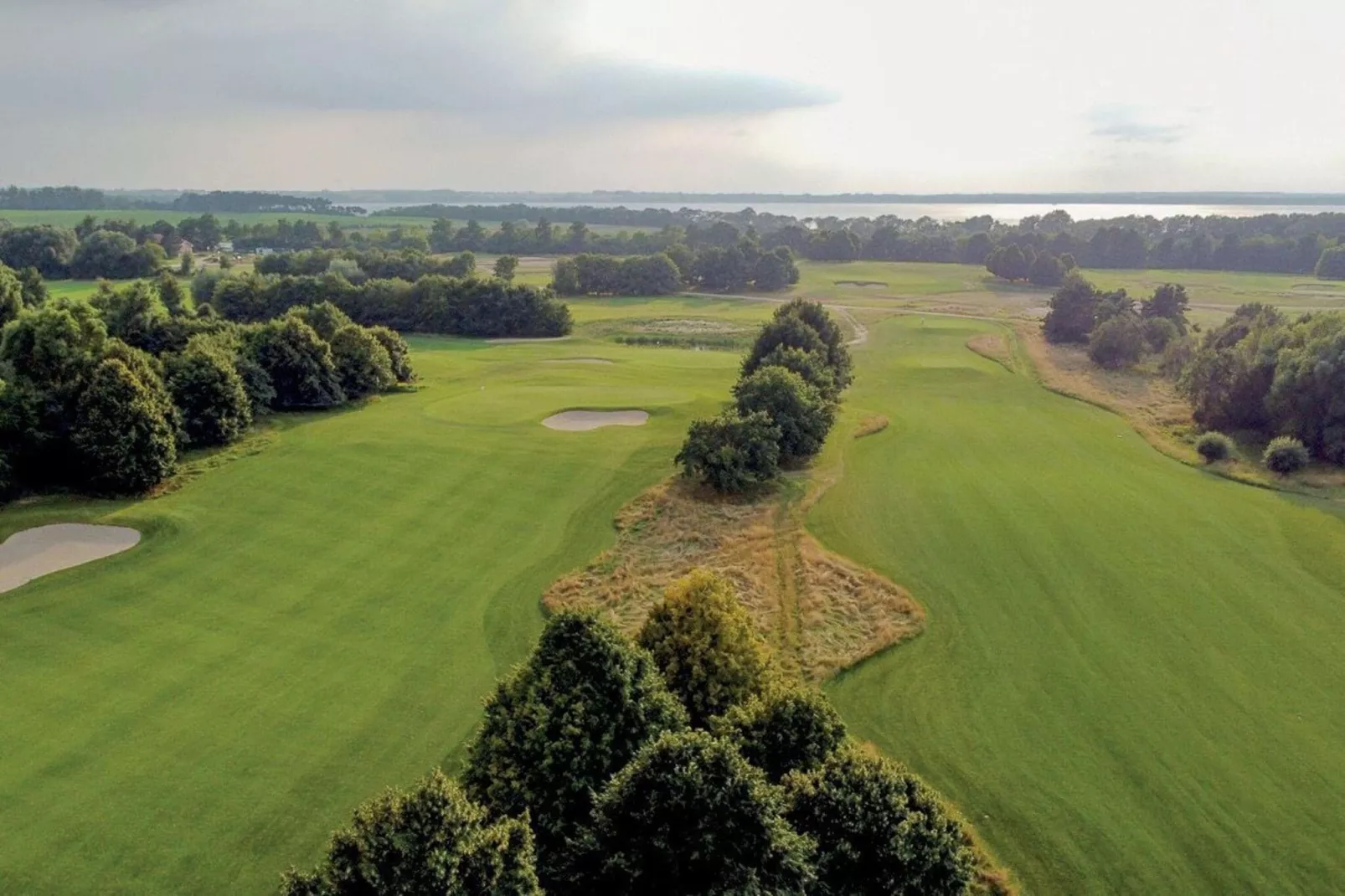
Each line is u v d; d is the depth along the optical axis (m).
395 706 28.17
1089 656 31.66
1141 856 21.98
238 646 31.83
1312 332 60.66
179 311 103.88
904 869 17.61
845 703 28.84
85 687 28.89
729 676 24.91
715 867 16.78
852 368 82.69
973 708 28.45
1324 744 26.47
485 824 19.62
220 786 24.11
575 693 21.05
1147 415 70.06
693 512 46.16
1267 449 55.62
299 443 55.47
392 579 37.50
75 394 46.81
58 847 21.67
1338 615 34.66
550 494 48.28
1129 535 42.81
